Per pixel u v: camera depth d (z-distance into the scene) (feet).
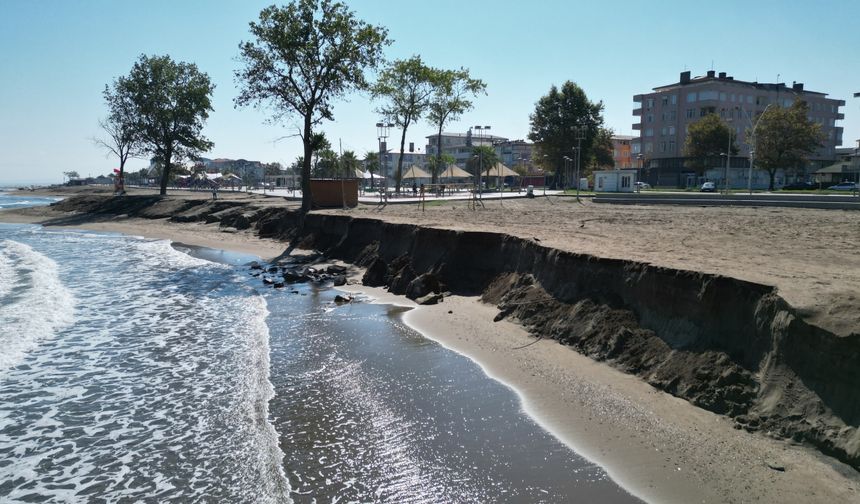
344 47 112.06
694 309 32.01
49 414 29.48
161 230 136.36
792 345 25.26
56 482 22.91
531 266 50.06
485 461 23.41
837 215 84.74
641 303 36.04
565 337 38.37
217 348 40.29
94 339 43.06
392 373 34.22
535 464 23.12
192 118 188.96
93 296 59.57
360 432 26.35
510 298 47.80
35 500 21.63
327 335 43.21
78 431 27.45
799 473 21.20
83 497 21.76
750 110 302.45
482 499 20.67
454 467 22.98
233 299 57.77
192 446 25.52
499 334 41.47
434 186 155.33
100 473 23.50
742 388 26.43
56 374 35.47
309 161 113.60
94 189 349.61
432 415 28.02
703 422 25.75
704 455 23.17
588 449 24.29
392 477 22.30
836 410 22.48
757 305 28.53
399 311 51.19
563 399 29.50
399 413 28.35
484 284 55.98
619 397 29.14
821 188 217.97
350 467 23.11
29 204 255.09
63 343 42.06
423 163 449.89
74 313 51.72
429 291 56.75
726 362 28.07
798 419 23.40
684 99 303.27
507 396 30.25
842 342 22.84
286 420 27.81
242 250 99.14
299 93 112.06
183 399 30.99
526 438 25.40
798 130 205.05
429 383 32.42
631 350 33.50
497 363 35.50
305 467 23.16
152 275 73.36
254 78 111.65
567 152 249.55
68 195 332.19
